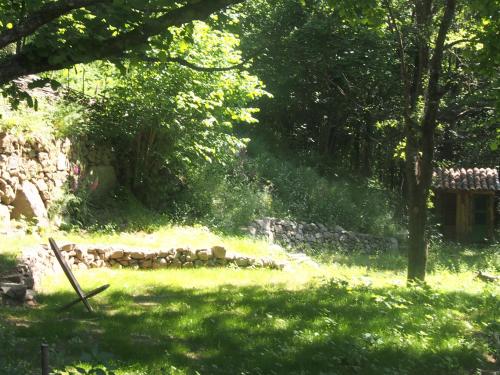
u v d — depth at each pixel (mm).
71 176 15969
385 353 8297
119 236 15898
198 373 6738
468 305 11633
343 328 9289
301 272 16125
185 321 9312
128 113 17688
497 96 11398
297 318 9797
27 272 10438
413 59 26766
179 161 19000
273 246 18844
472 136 31969
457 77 19375
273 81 27922
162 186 18766
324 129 31438
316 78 29172
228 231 19453
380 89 28812
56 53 5438
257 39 26797
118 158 18484
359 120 29875
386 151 30219
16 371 5926
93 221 16109
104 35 5652
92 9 5684
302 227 23078
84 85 19812
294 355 7949
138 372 6777
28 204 13852
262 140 28672
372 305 10906
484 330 9828
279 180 25297
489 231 30125
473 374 7844
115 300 10602
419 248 14430
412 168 14484
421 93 16984
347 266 19047
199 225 18750
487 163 34312
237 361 7629
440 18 15172
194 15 5676
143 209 17922
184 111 17859
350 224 25953
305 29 26750
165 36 5875
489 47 10781
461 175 30969
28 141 14320
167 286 12359
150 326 8953
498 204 30359
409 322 9867
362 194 28312
